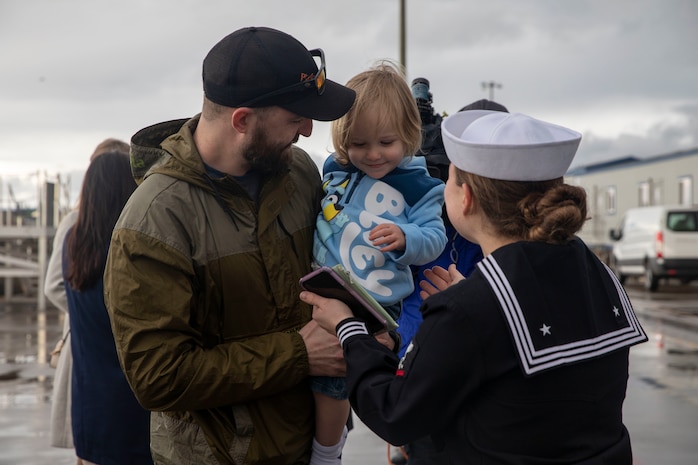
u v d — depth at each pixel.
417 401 1.80
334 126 2.63
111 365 3.17
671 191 27.78
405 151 2.62
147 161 2.30
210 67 2.18
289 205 2.39
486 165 1.90
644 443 5.63
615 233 23.31
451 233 3.19
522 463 1.81
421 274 3.05
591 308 1.89
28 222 15.69
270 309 2.24
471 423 1.86
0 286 17.39
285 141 2.20
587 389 1.85
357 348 1.98
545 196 1.89
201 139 2.24
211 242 2.16
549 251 1.89
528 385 1.79
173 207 2.13
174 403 2.11
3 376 8.09
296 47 2.19
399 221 2.59
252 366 2.13
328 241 2.49
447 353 1.79
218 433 2.22
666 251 19.66
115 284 2.11
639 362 9.19
